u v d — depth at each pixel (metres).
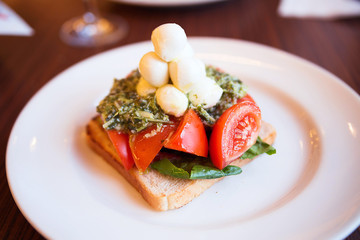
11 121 0.31
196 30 0.42
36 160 0.25
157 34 0.21
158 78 0.22
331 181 0.21
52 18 0.47
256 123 0.23
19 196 0.21
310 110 0.27
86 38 0.42
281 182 0.23
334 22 0.42
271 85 0.30
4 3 0.51
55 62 0.39
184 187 0.22
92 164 0.26
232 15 0.45
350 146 0.23
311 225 0.19
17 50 0.41
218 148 0.21
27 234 0.21
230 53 0.33
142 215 0.22
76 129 0.28
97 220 0.20
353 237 0.20
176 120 0.22
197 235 0.19
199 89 0.22
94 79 0.32
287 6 0.44
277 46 0.38
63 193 0.22
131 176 0.23
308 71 0.30
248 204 0.22
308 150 0.25
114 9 0.48
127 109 0.23
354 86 0.32
